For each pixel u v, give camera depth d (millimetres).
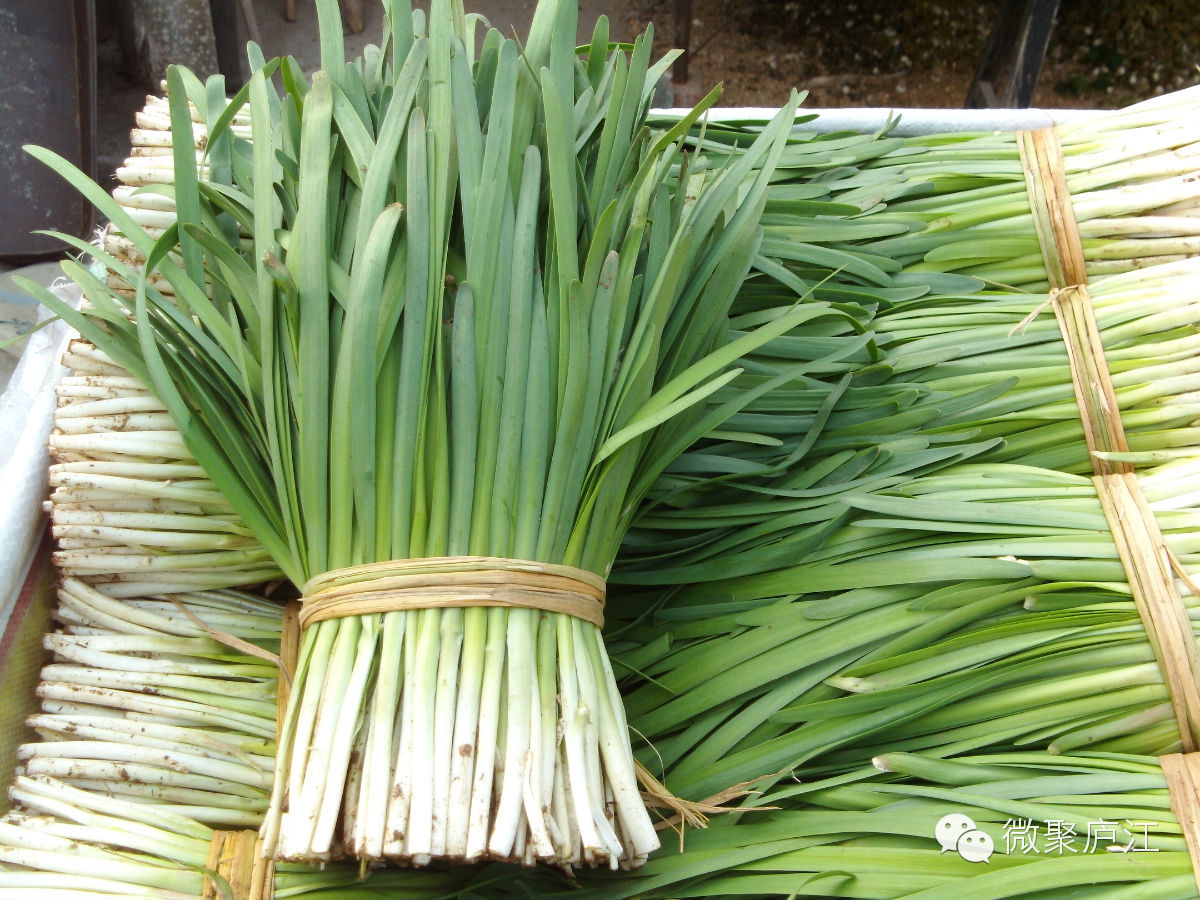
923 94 1476
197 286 399
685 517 451
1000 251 500
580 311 359
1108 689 407
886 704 407
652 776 397
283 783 345
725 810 384
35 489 450
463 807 330
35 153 403
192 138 385
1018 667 409
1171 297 467
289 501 383
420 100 393
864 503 429
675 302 411
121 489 433
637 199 377
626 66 396
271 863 391
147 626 449
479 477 366
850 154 536
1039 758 400
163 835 401
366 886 392
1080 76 1496
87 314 411
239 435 400
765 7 1565
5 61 915
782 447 465
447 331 378
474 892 392
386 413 365
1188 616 407
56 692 434
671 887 395
